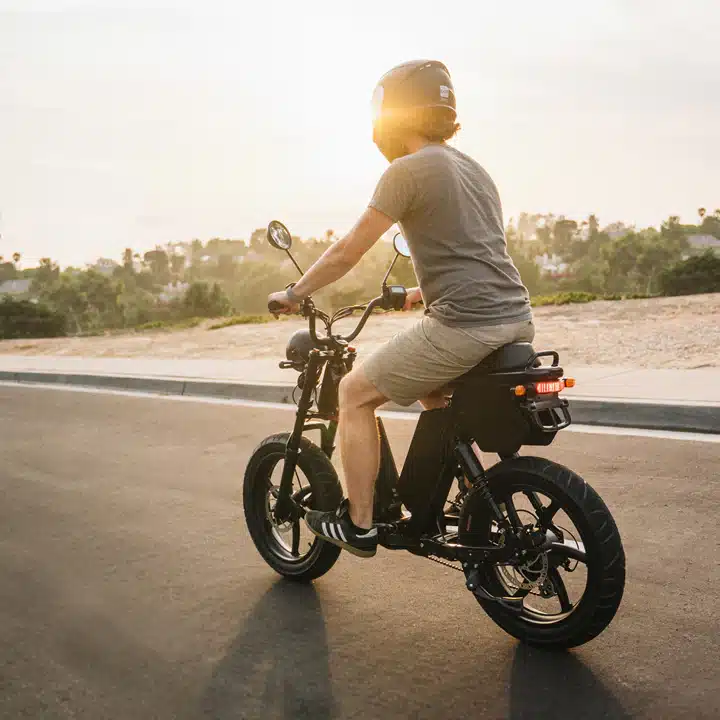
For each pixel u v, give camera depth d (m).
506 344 2.97
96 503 5.19
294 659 3.08
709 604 3.40
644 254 176.25
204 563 4.10
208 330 19.78
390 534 3.31
